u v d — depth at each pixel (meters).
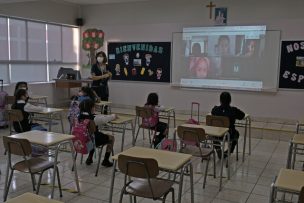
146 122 4.80
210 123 4.07
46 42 7.96
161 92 7.79
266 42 6.63
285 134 5.71
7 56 7.01
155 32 7.68
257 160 4.58
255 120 6.85
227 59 7.04
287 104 6.57
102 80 6.93
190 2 7.24
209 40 7.16
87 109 3.85
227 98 4.25
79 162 4.28
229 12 6.90
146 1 7.69
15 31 7.15
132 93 8.12
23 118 4.36
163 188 2.47
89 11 8.41
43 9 7.55
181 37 7.41
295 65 6.41
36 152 3.30
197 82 7.38
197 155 3.47
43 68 7.93
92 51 8.53
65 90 8.34
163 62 7.68
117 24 8.10
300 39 6.32
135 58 7.98
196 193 3.41
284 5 6.40
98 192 3.38
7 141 2.82
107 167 4.12
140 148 2.79
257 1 6.62
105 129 5.05
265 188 3.58
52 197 3.09
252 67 6.82
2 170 3.91
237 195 3.38
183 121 6.66
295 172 2.24
